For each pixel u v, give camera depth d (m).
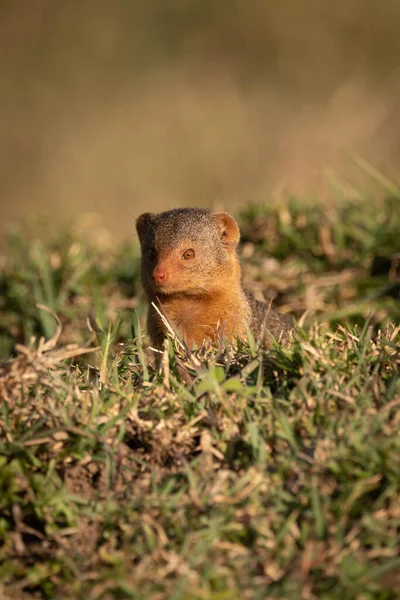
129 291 13.18
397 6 31.17
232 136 28.00
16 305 13.09
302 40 30.92
